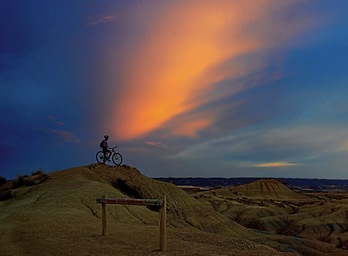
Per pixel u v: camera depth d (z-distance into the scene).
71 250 13.50
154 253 13.32
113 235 16.75
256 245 17.34
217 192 199.75
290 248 52.19
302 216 120.31
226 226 49.03
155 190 47.25
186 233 19.22
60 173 43.09
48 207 26.61
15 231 17.31
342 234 95.94
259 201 163.62
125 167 48.69
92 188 32.91
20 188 39.28
